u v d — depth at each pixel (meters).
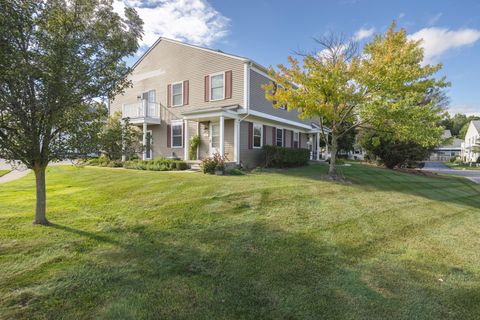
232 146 12.70
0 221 4.62
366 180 10.77
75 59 3.87
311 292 2.70
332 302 2.54
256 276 2.99
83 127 4.45
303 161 15.73
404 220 5.44
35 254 3.35
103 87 4.42
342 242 4.09
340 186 8.67
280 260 3.39
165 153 15.21
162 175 9.67
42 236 3.96
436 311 2.46
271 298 2.58
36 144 4.07
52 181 9.71
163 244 3.80
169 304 2.43
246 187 7.44
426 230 4.89
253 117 13.20
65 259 3.24
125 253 3.48
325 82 8.70
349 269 3.22
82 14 4.09
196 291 2.66
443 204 7.41
